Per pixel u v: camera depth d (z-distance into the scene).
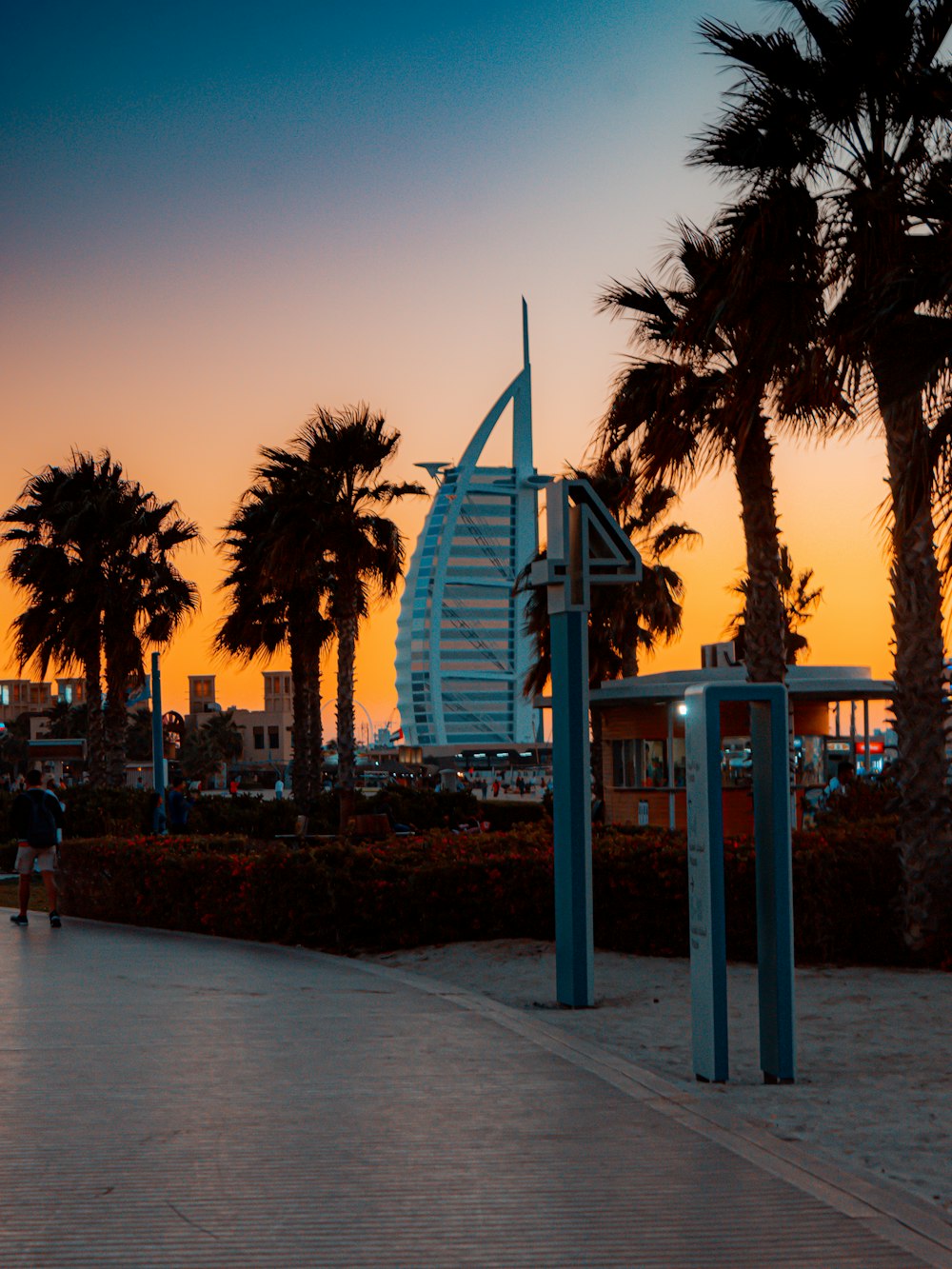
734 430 17.31
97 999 10.61
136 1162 5.75
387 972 12.46
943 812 13.20
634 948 13.66
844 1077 8.09
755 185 13.90
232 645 41.34
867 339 12.37
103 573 38.09
